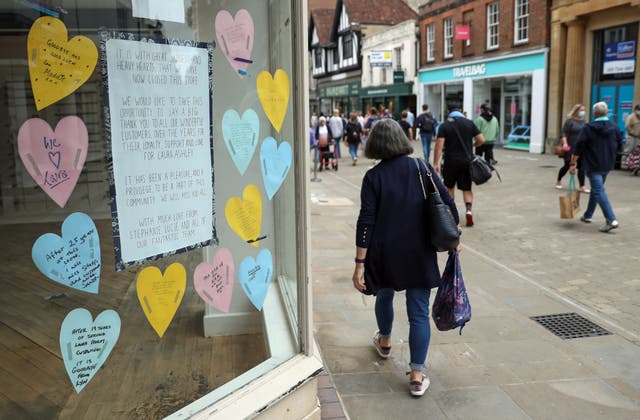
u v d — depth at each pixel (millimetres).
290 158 2883
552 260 6340
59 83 1902
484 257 6488
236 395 2490
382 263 3229
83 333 2145
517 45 20438
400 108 31922
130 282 2244
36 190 1898
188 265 2516
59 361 2137
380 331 3752
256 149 2832
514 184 12078
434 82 27406
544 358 3844
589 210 8016
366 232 3205
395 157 3268
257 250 2961
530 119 20516
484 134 14180
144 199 2230
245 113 2732
